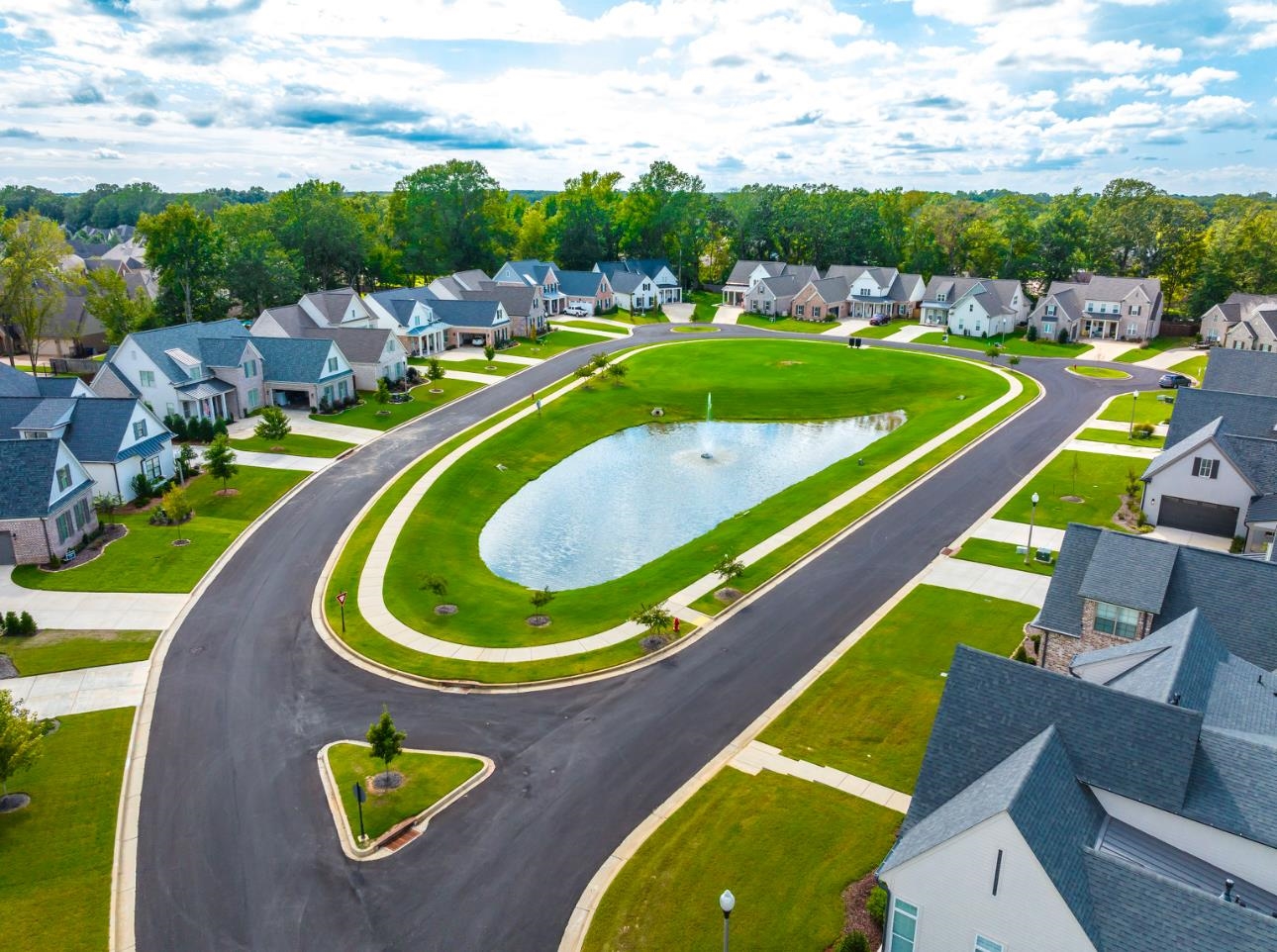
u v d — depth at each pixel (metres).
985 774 22.97
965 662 24.88
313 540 53.03
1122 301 123.56
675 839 27.92
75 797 30.08
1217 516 54.34
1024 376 100.81
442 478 64.12
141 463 59.56
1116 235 156.00
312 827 28.70
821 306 140.75
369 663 39.47
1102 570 36.28
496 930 24.45
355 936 24.30
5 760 28.45
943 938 20.84
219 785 30.84
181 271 105.56
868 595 46.53
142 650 40.22
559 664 39.41
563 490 66.62
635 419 85.50
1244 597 33.66
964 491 63.12
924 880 20.73
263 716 35.19
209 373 77.00
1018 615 43.91
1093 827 21.42
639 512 62.16
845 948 22.42
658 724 34.62
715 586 47.62
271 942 24.11
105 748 32.84
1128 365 107.06
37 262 89.31
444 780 31.02
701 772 31.52
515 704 36.25
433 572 49.84
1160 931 18.38
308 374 80.06
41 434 56.88
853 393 95.38
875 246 166.25
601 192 187.25
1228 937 17.81
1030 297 155.62
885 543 53.72
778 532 55.69
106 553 50.47
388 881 26.36
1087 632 36.69
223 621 43.16
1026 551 52.09
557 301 141.12
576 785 30.84
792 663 39.41
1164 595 34.72
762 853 27.23
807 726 34.41
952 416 84.12
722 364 105.50
